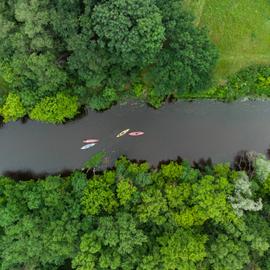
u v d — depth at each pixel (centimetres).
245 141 4888
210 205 4094
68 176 4825
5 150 4906
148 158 4853
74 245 4138
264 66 4672
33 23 3850
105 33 3712
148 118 4822
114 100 4722
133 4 3650
